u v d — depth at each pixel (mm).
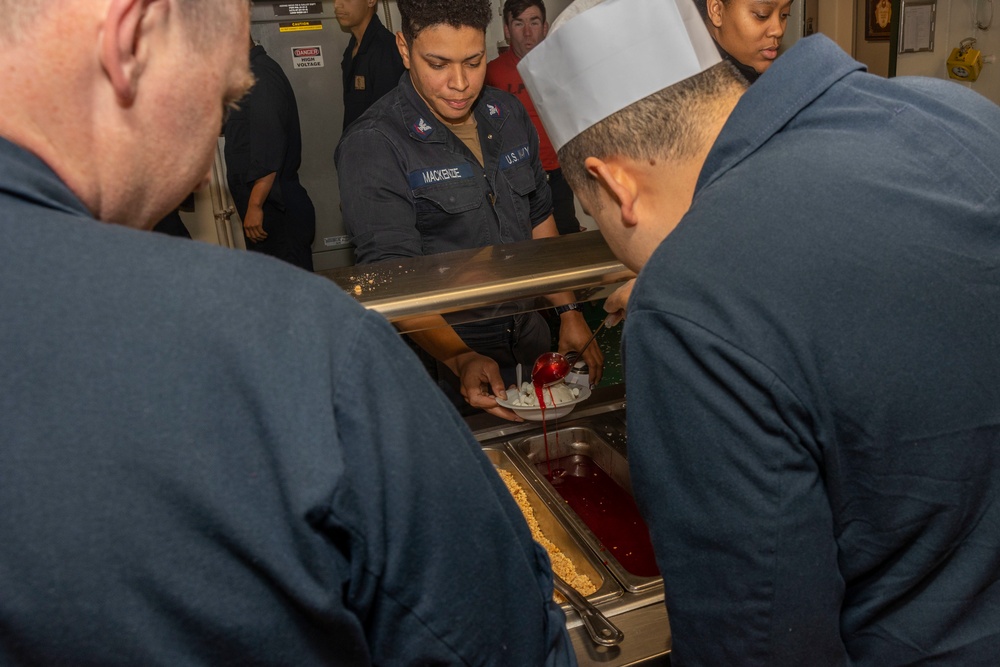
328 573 427
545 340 1763
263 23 3070
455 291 1050
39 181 416
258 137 2900
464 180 1835
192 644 399
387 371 453
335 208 3438
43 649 372
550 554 1229
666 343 588
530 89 792
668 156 685
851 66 658
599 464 1484
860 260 556
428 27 1652
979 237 580
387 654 484
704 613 643
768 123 626
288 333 424
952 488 584
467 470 488
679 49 665
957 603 630
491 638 508
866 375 555
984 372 570
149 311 394
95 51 434
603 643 949
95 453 370
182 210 3127
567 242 1271
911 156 599
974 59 3270
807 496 582
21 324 372
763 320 558
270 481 408
